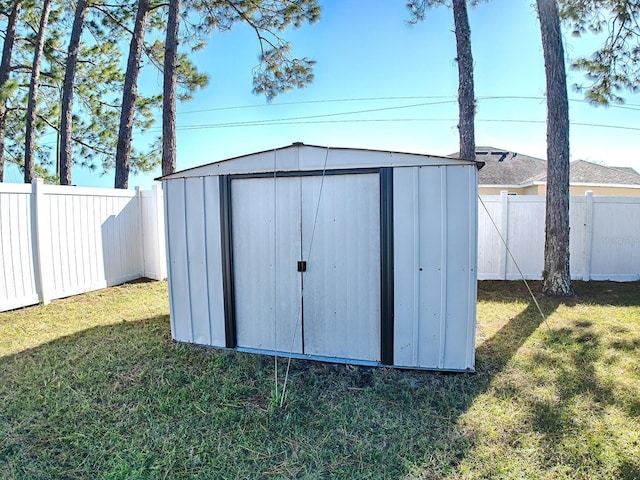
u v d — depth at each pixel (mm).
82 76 13195
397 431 2539
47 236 6059
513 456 2279
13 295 5605
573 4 7086
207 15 9828
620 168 15961
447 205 3316
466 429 2557
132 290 6996
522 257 7555
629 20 7207
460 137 6812
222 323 4059
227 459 2271
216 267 4035
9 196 5547
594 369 3479
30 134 11352
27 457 2281
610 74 7789
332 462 2240
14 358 3799
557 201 6297
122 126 9172
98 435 2496
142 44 9438
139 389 3127
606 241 7434
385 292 3500
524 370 3475
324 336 3729
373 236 3523
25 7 11750
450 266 3352
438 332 3420
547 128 6387
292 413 2766
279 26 9891
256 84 10562
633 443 2385
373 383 3250
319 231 3680
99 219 7059
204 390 3115
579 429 2545
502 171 14914
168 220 4203
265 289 3898
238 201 3932
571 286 6637
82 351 3986
